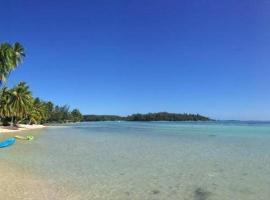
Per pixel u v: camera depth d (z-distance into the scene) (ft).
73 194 40.91
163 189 44.42
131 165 65.00
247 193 42.42
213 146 108.78
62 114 584.40
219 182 48.98
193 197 40.55
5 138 139.95
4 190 41.06
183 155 82.23
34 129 268.82
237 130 260.01
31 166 60.95
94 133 210.18
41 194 40.01
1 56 195.62
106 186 45.78
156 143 122.31
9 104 268.00
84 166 62.90
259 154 84.53
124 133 211.41
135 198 39.91
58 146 106.22
